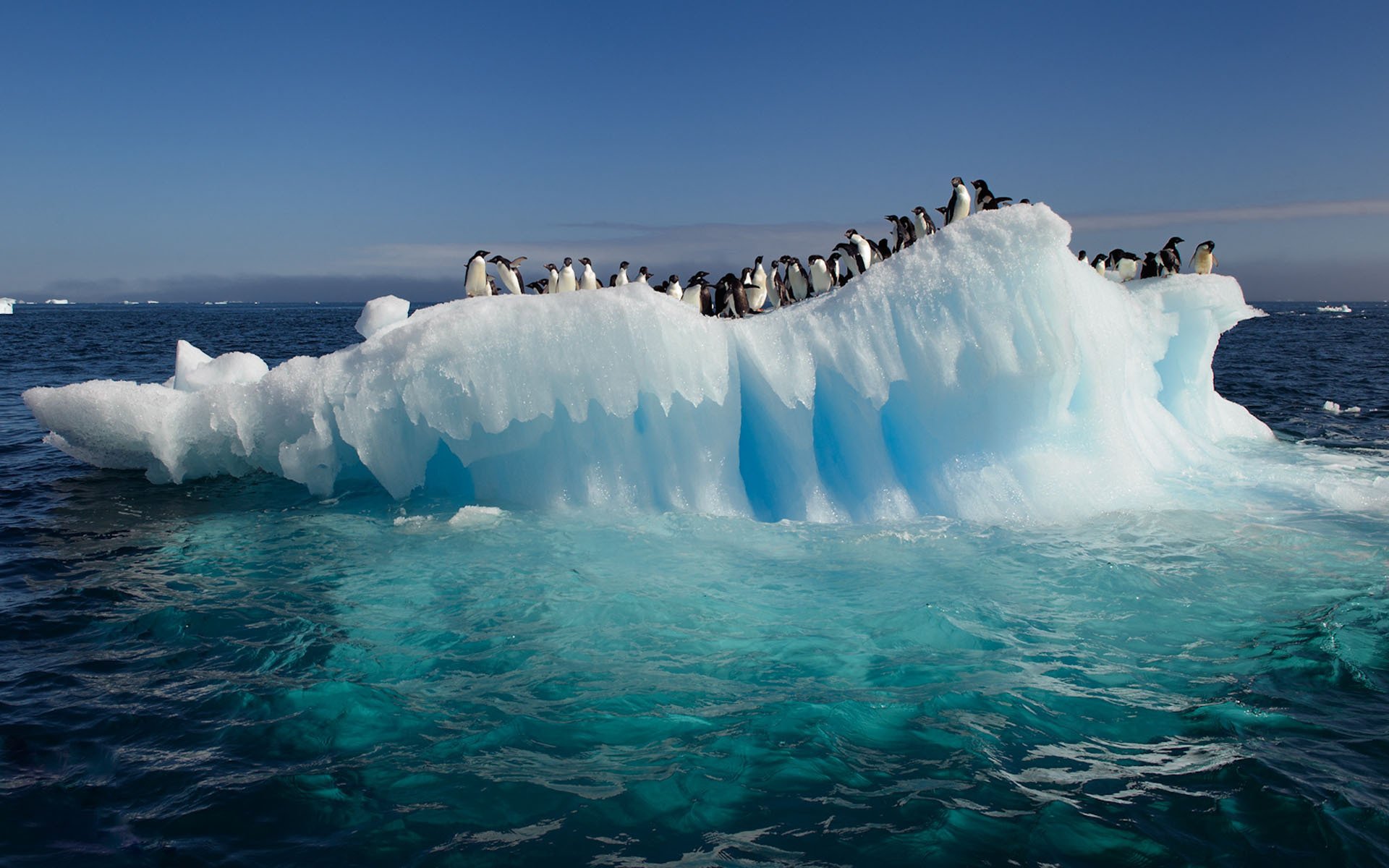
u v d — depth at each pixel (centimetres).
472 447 881
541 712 500
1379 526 813
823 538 790
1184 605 634
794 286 1491
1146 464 989
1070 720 482
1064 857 371
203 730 482
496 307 834
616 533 809
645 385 819
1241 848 375
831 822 398
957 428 850
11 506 970
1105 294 948
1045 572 698
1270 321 8456
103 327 6819
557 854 378
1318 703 495
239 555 782
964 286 810
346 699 517
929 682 527
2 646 593
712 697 514
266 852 379
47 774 438
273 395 961
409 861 373
